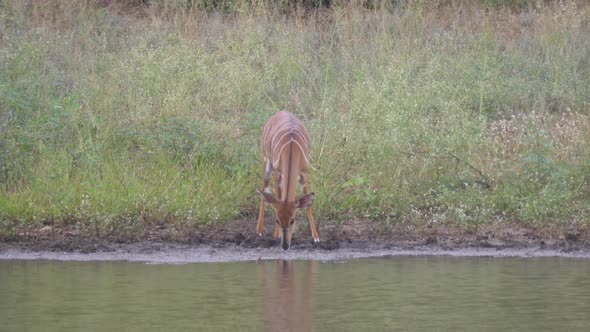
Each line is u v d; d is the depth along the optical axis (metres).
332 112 38.19
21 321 20.17
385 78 38.91
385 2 50.12
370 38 46.50
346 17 48.38
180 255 29.00
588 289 23.66
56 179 33.53
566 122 39.22
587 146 36.03
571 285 24.17
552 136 37.75
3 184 33.50
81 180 33.44
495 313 21.00
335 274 25.84
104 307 21.56
